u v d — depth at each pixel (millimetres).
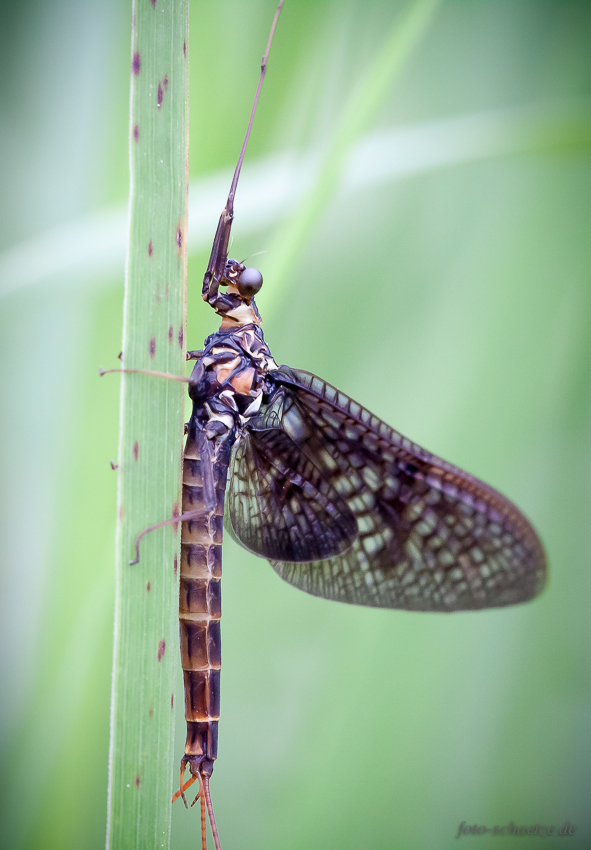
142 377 138
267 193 149
